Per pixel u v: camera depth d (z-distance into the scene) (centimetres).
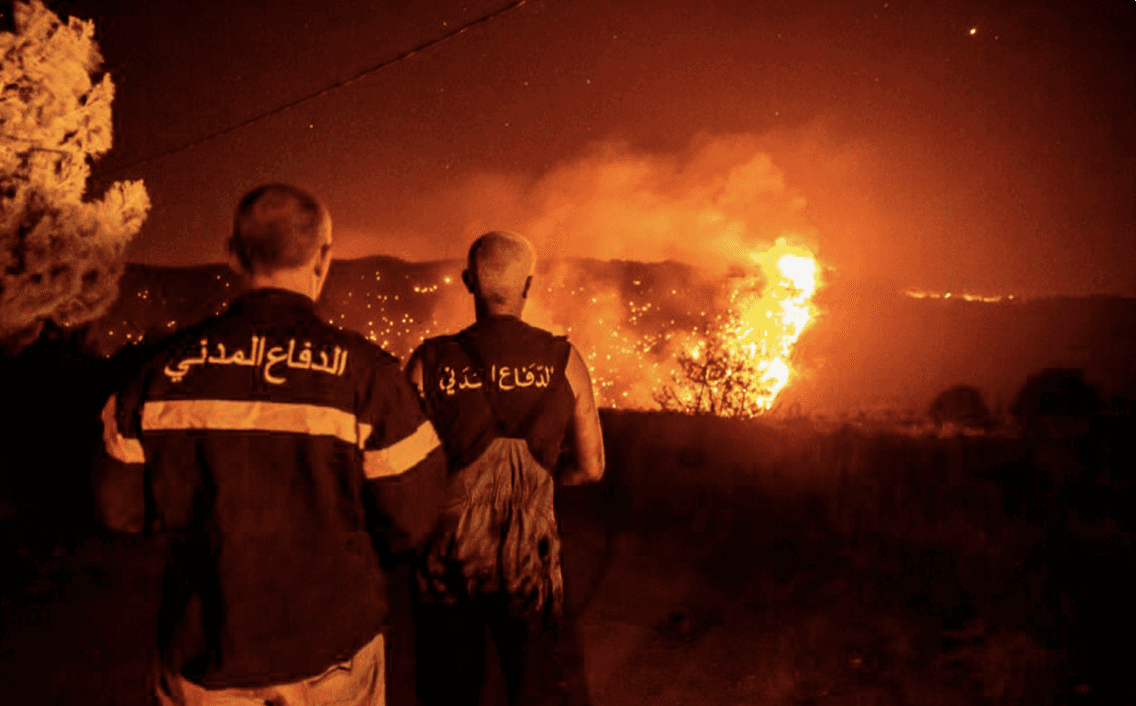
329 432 217
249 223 229
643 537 651
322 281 246
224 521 212
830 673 419
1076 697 385
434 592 294
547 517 298
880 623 470
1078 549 572
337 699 220
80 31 933
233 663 208
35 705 402
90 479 222
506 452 295
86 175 955
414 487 226
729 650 449
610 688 411
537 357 302
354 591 222
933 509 683
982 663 415
